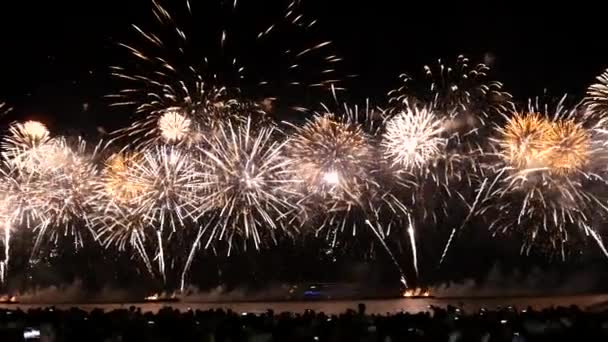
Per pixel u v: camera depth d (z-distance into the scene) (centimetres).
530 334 2122
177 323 2467
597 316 2280
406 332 2188
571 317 2292
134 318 2612
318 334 2261
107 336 2361
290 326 2350
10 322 2639
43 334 2425
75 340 2394
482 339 2120
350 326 2259
